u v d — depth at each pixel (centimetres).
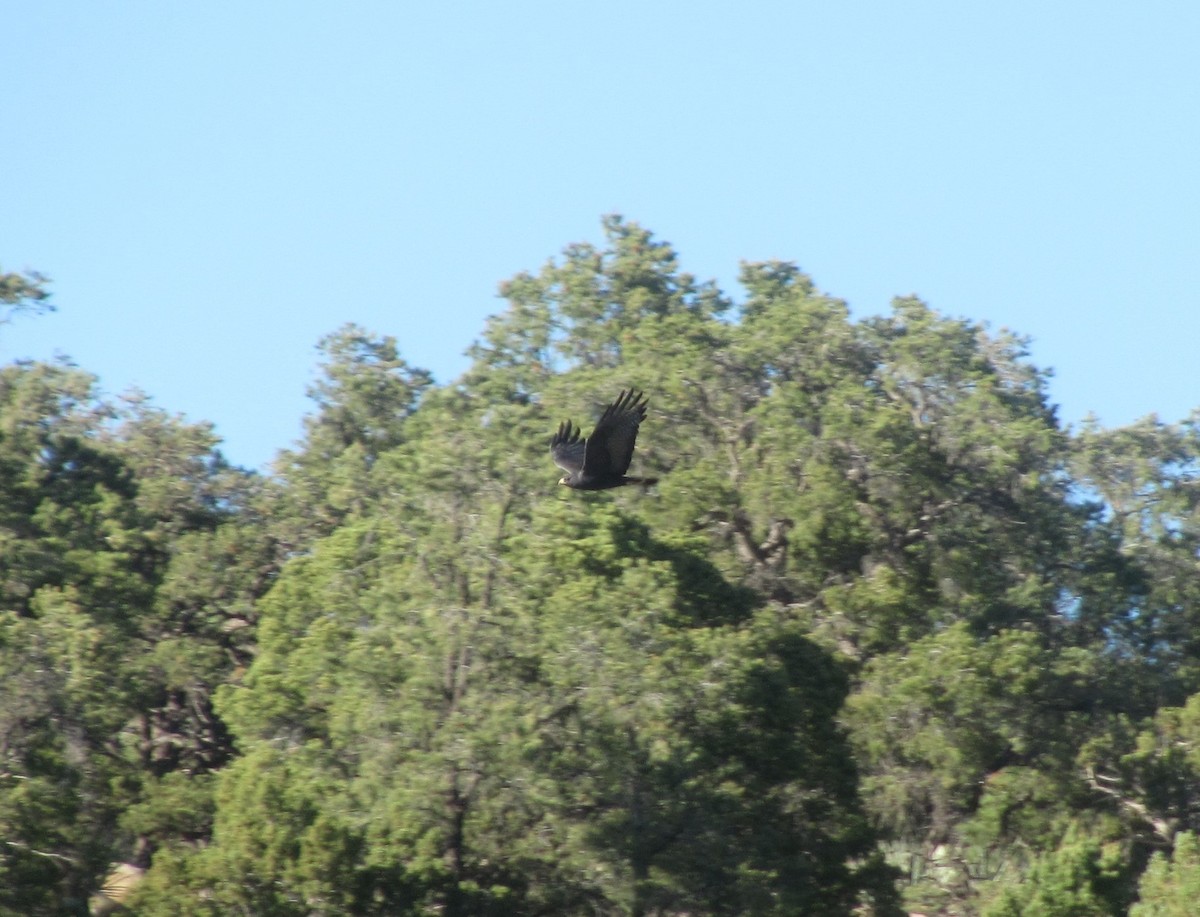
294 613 4906
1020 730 5328
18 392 6425
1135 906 3794
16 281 6397
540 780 3869
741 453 6191
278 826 3641
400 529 4831
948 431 6378
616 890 3819
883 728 5253
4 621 4219
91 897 3909
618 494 5912
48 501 5825
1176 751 5219
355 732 4203
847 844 4209
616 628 4112
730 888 3875
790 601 6072
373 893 3697
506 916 3884
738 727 4122
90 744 4375
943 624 6034
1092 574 6462
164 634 5941
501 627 4184
